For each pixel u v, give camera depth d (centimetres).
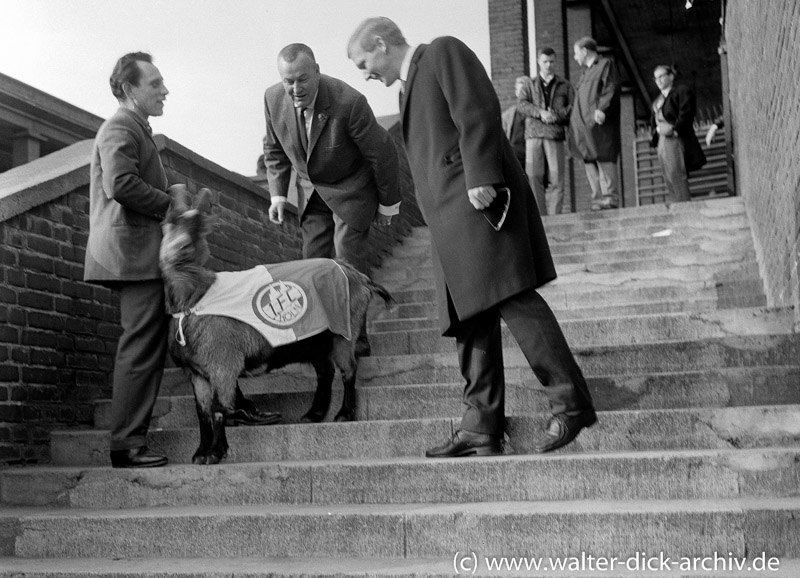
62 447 479
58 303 520
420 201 405
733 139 1257
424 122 402
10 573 354
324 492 399
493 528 343
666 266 751
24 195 495
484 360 405
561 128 984
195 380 438
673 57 1994
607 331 544
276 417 487
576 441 416
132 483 421
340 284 467
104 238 439
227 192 678
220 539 370
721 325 523
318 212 548
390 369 539
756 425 400
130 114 450
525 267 384
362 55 413
